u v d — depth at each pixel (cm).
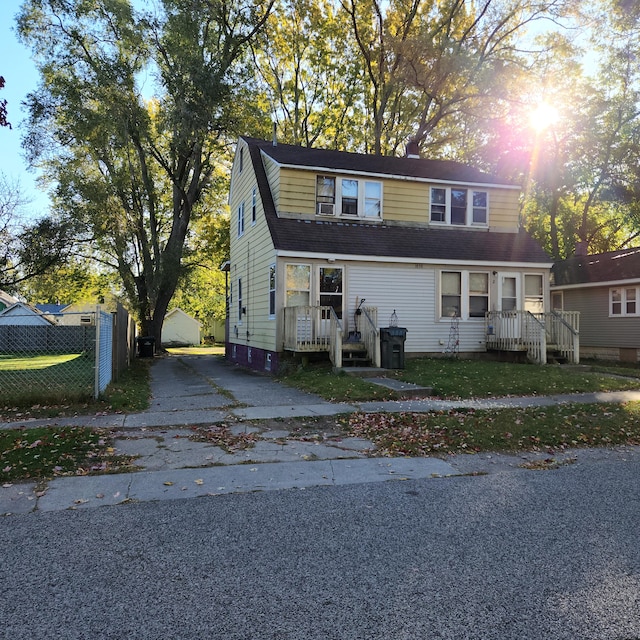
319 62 3108
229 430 717
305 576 312
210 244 3145
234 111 2277
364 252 1451
